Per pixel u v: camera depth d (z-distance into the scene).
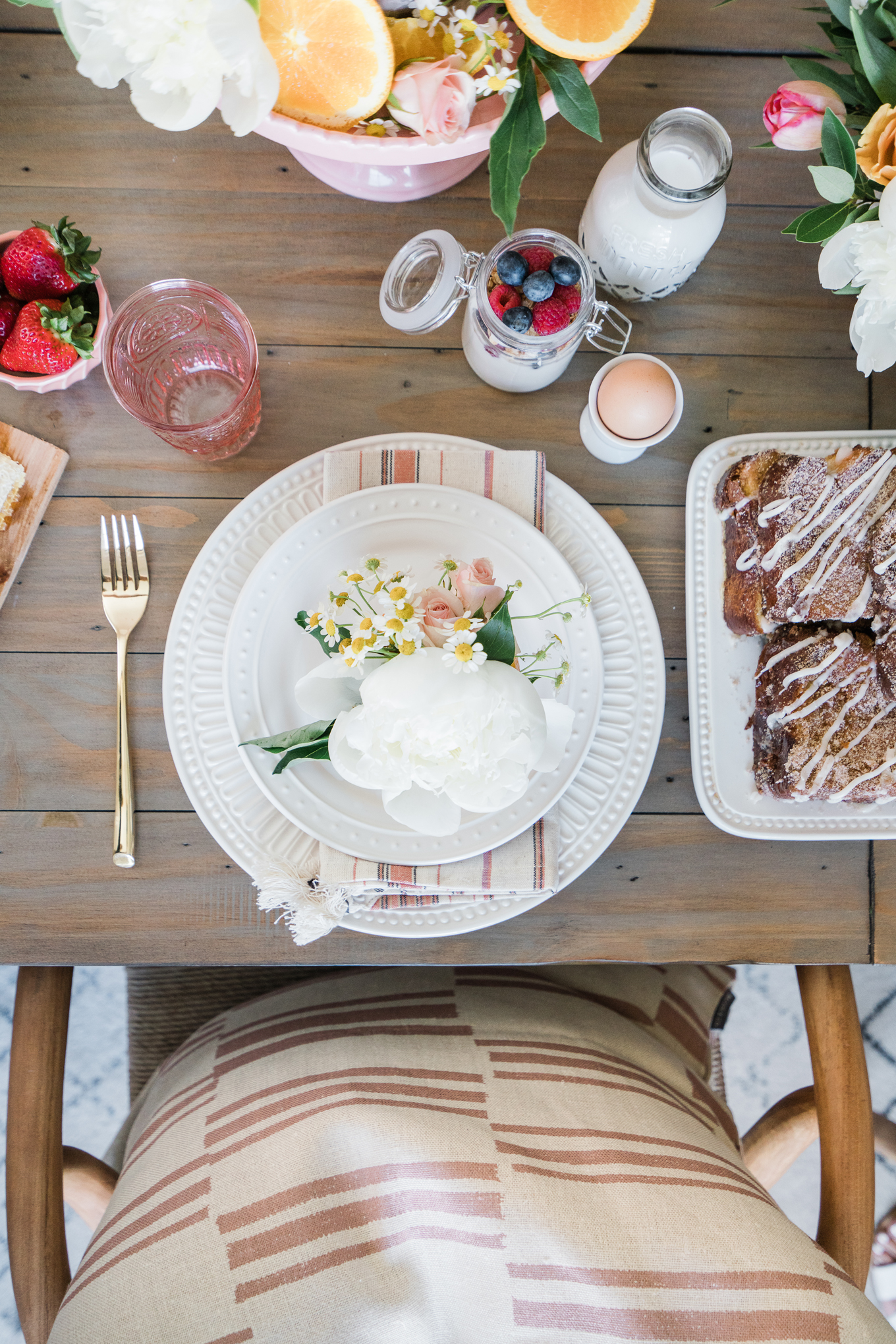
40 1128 0.83
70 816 0.84
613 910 0.86
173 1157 0.86
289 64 0.64
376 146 0.69
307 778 0.80
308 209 0.87
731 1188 0.81
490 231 0.88
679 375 0.89
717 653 0.87
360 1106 0.81
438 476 0.83
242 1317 0.72
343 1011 0.99
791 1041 1.63
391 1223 0.75
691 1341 0.69
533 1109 0.86
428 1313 0.70
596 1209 0.76
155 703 0.85
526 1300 0.71
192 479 0.86
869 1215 0.84
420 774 0.60
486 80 0.63
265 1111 0.85
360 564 0.82
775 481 0.83
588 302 0.72
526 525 0.82
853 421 0.89
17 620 0.85
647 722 0.85
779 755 0.83
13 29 0.84
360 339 0.87
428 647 0.62
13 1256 0.80
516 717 0.60
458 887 0.80
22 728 0.84
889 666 0.82
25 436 0.84
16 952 0.83
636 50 0.88
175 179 0.86
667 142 0.74
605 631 0.86
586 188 0.88
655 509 0.88
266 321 0.87
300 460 0.85
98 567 0.86
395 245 0.87
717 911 0.86
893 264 0.60
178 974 1.16
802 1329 0.69
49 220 0.86
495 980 1.08
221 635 0.84
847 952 0.86
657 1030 1.14
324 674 0.64
